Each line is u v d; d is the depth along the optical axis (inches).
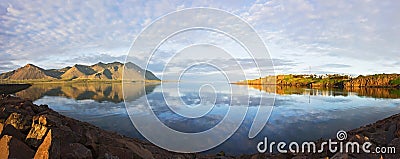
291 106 1112.8
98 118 731.4
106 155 203.5
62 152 185.8
